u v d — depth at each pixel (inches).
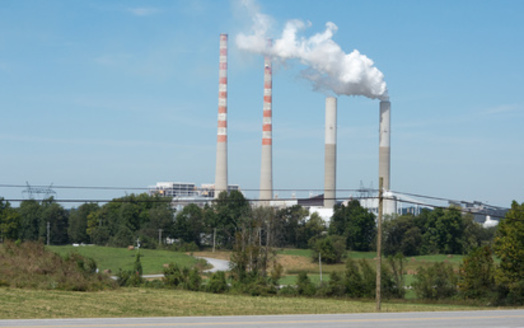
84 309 1700.3
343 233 7278.5
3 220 6840.6
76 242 7770.7
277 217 6353.3
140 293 2364.7
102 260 5531.5
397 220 7126.0
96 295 2135.8
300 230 7613.2
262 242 5753.0
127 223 7411.4
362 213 7194.9
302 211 7869.1
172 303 2020.2
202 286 3088.1
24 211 7824.8
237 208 7440.9
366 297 3070.9
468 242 6835.6
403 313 1777.8
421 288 3149.6
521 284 2837.1
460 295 3093.0
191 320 1477.6
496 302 2913.4
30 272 2347.4
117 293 2283.5
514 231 2915.8
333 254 5900.6
